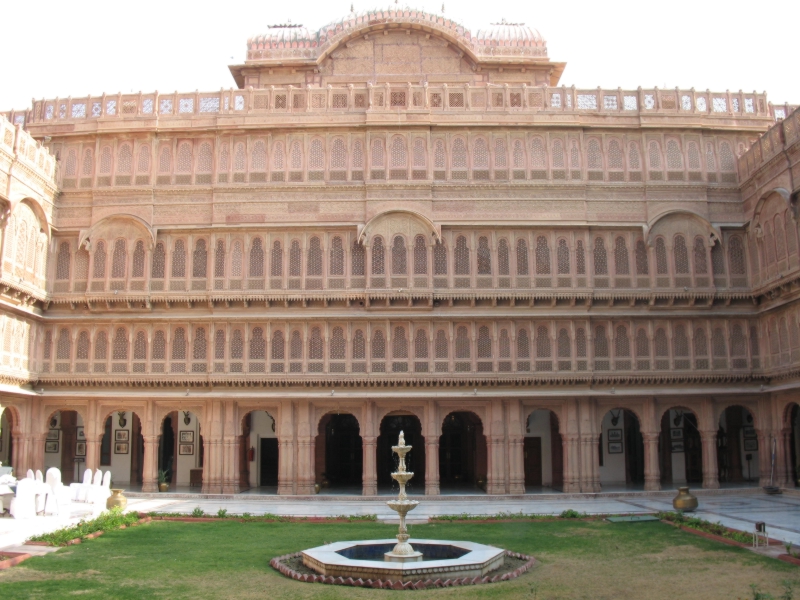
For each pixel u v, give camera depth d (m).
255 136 33.47
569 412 32.47
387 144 33.25
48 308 32.69
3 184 28.77
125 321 32.53
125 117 33.56
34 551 18.00
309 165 33.22
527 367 32.25
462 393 31.83
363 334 32.34
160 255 32.88
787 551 17.61
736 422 36.94
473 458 37.09
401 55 37.25
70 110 34.16
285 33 37.72
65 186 33.44
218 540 20.05
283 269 32.53
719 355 32.62
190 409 32.69
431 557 17.64
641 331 32.72
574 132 33.56
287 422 32.25
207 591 14.30
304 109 33.72
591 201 33.09
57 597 13.68
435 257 32.56
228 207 32.88
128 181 33.31
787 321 30.66
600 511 26.45
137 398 32.34
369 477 31.83
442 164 33.22
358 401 32.28
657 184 33.19
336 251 32.69
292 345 32.38
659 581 15.14
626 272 32.78
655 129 33.59
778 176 30.28
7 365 30.12
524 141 33.50
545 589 14.50
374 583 14.66
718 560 17.19
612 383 32.19
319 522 23.84
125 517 23.19
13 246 29.77
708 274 32.75
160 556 17.69
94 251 32.88
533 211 32.84
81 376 32.31
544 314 32.25
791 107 34.59
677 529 21.97
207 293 32.28
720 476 36.78
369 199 32.72
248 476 35.81
